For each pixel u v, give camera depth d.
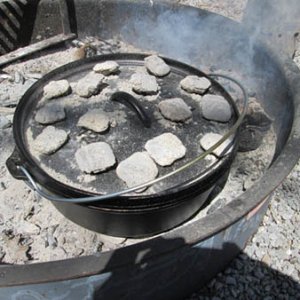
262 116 0.73
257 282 0.54
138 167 0.44
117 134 0.48
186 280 0.49
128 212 0.44
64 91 0.52
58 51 0.89
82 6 0.84
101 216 0.48
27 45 0.88
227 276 0.55
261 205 0.50
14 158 0.48
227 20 0.76
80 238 0.57
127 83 0.55
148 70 0.57
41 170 0.44
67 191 0.43
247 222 0.50
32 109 0.52
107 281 0.41
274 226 0.61
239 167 0.67
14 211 0.60
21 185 0.62
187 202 0.48
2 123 0.70
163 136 0.47
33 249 0.56
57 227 0.58
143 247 0.39
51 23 0.86
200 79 0.55
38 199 0.61
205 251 0.46
